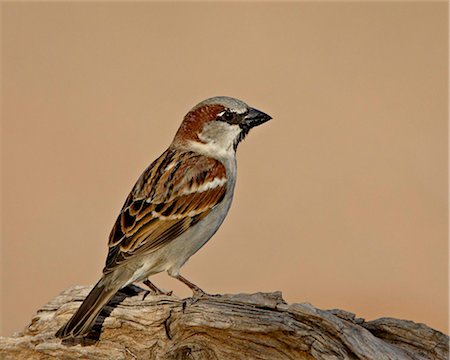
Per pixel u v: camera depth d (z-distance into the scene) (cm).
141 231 1057
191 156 1146
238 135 1184
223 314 925
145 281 1088
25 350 1004
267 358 912
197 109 1184
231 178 1165
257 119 1177
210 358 938
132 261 1045
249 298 943
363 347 891
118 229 1059
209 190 1119
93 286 1068
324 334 897
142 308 994
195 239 1110
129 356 983
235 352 927
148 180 1109
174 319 984
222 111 1173
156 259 1073
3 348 1005
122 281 1023
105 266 1020
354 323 945
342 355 888
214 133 1171
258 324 902
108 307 1000
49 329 1008
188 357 955
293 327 892
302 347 894
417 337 966
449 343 961
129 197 1103
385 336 979
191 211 1099
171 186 1098
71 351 986
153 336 983
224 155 1177
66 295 1048
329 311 963
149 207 1077
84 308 962
